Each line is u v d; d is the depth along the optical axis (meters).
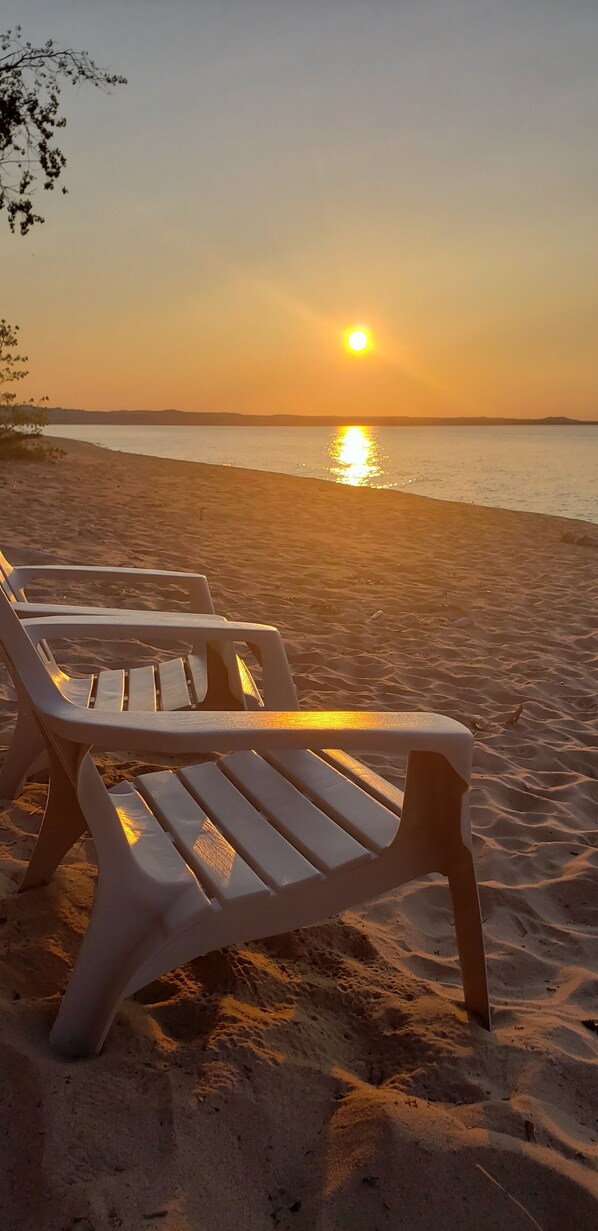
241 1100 1.65
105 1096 1.61
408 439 113.88
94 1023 1.70
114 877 1.71
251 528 11.52
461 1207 1.47
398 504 15.81
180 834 1.91
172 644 5.39
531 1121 1.66
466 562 9.82
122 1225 1.38
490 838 3.09
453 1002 2.05
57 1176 1.45
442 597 7.60
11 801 2.91
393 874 1.86
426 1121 1.61
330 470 35.97
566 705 4.83
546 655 5.84
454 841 1.89
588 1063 1.88
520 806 3.44
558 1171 1.54
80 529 9.68
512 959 2.34
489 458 51.44
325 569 8.71
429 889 2.71
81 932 2.17
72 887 2.37
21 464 18.81
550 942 2.48
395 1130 1.57
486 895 2.67
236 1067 1.73
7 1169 1.46
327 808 2.01
